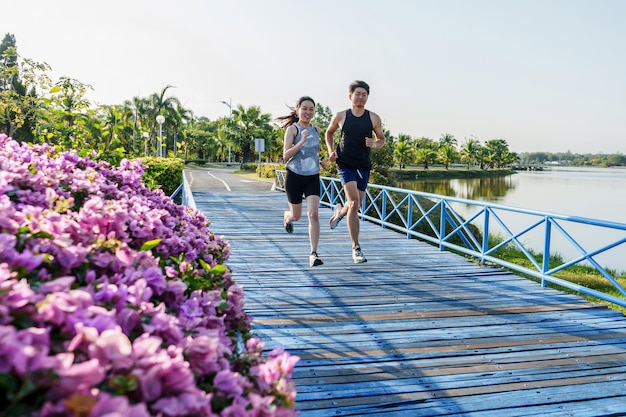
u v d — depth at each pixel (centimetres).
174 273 182
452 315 442
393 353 357
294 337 383
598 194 5603
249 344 168
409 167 10819
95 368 87
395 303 473
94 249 154
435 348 368
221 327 168
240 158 6531
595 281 1130
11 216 151
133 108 4334
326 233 862
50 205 183
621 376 328
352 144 567
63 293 109
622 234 2423
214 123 8638
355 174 576
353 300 479
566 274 1198
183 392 102
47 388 87
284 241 777
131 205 278
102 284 133
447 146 11031
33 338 94
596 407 289
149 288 136
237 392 124
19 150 311
